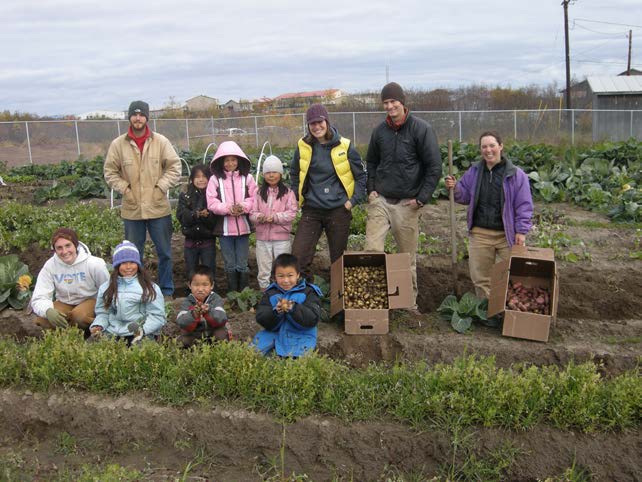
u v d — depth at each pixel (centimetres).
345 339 615
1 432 503
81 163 2153
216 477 453
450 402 463
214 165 700
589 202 1170
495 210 654
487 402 465
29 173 2191
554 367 539
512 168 638
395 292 622
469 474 445
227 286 815
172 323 671
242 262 719
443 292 789
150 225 745
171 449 477
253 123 3297
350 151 654
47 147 2961
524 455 449
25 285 704
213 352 515
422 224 1043
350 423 471
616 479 438
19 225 1023
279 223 685
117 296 584
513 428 461
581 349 587
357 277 650
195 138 3275
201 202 730
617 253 862
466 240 918
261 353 543
